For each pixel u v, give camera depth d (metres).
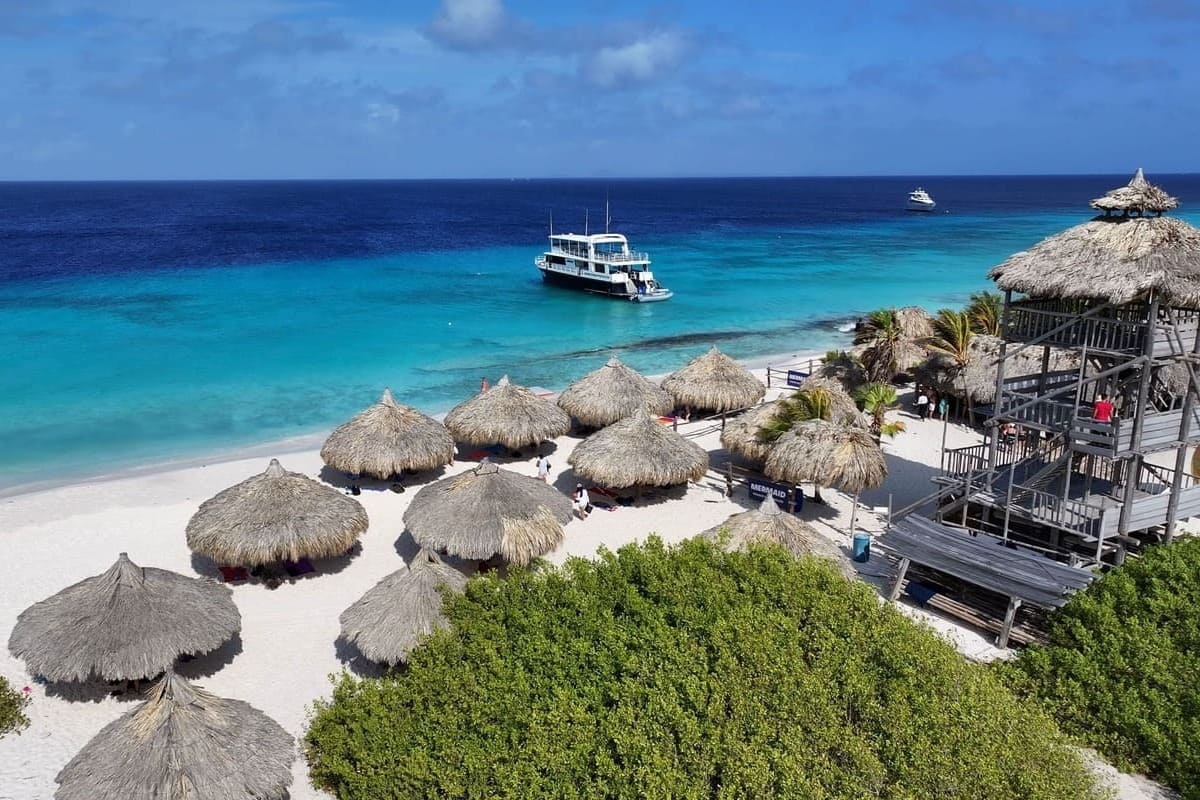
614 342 49.06
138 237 103.06
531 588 14.30
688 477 24.14
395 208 187.75
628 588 13.79
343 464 24.67
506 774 10.16
